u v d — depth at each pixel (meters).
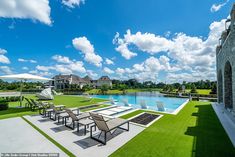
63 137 5.03
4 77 10.17
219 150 3.99
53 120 7.32
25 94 27.17
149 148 4.15
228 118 7.68
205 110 10.28
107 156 3.70
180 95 26.41
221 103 13.98
